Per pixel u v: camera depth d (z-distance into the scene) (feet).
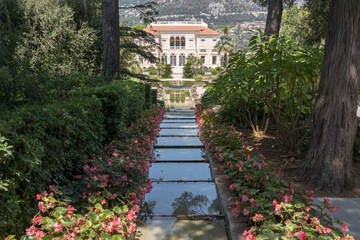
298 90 19.02
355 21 13.07
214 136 20.99
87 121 14.12
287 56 16.46
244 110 26.13
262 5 43.52
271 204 9.19
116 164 12.46
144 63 181.98
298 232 8.00
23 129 8.55
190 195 13.79
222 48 170.71
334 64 13.57
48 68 32.37
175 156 20.51
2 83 18.35
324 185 13.39
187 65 158.61
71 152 12.13
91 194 10.31
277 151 19.92
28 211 8.11
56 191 8.96
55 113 10.50
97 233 8.54
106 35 35.32
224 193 13.28
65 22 39.34
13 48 34.47
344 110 13.24
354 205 11.62
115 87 20.44
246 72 17.72
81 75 30.09
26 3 37.52
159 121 33.12
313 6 36.04
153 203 12.86
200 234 10.26
